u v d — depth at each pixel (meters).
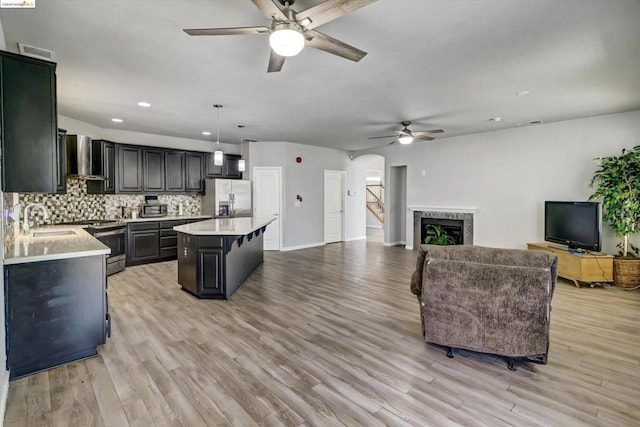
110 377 2.34
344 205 9.12
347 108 4.69
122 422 1.88
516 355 2.45
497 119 5.34
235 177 7.71
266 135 6.83
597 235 4.43
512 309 2.42
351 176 9.35
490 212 6.40
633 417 1.94
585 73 3.36
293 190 7.81
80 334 2.62
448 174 7.05
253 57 2.99
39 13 2.27
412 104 4.49
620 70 3.29
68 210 5.32
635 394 2.16
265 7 1.84
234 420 1.90
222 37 2.62
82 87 3.81
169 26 2.46
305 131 6.39
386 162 8.30
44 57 2.98
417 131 6.29
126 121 5.51
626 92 3.96
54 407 2.01
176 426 1.85
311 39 2.15
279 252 7.44
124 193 5.98
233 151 8.04
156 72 3.36
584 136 5.25
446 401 2.08
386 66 3.19
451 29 2.48
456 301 2.57
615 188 4.54
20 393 2.16
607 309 3.73
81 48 2.81
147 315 3.53
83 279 2.63
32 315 2.42
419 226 7.68
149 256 6.08
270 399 2.10
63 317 2.54
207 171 7.26
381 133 6.59
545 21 2.37
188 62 3.11
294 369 2.46
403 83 3.67
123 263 5.55
